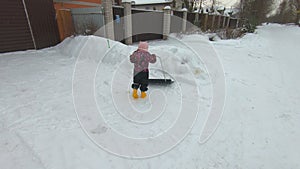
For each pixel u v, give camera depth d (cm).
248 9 2322
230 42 948
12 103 304
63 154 200
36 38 711
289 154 210
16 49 672
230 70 491
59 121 258
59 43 786
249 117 281
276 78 454
